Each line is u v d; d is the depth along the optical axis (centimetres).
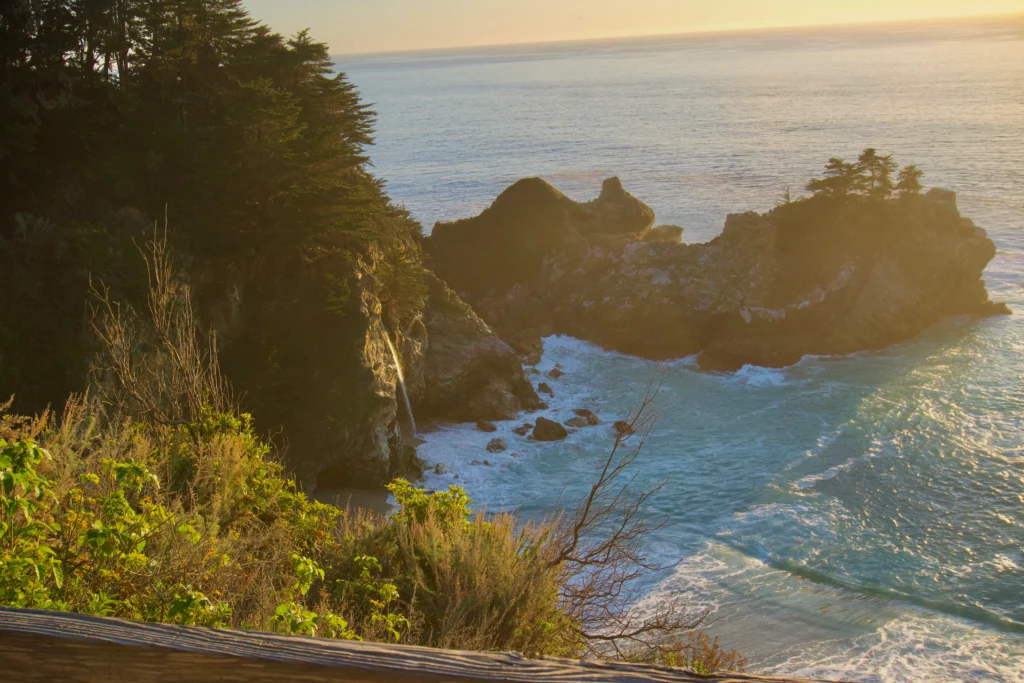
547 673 251
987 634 3425
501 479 5362
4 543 708
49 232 4941
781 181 16938
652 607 3594
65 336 4519
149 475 955
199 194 5709
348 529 1302
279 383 5116
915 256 7675
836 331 7269
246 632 251
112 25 6162
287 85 6469
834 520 4416
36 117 5719
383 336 5675
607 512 1359
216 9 6456
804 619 3559
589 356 7625
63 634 244
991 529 4278
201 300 5212
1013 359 6931
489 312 8456
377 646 251
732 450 5525
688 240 12462
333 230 5584
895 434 5603
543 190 8950
